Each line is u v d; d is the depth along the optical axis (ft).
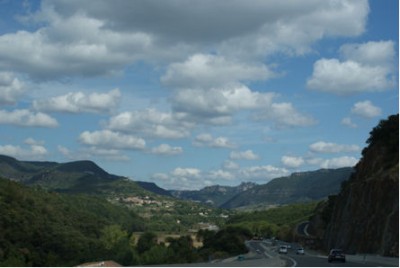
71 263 343.46
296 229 557.74
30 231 380.17
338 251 168.55
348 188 298.97
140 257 403.13
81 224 483.92
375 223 220.64
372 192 237.86
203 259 330.95
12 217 379.55
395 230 186.70
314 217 519.60
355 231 245.24
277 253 327.06
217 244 454.81
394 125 284.41
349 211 266.98
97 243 429.38
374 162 272.92
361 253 226.58
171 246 470.39
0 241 335.06
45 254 356.79
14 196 430.61
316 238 407.44
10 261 305.73
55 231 409.08
